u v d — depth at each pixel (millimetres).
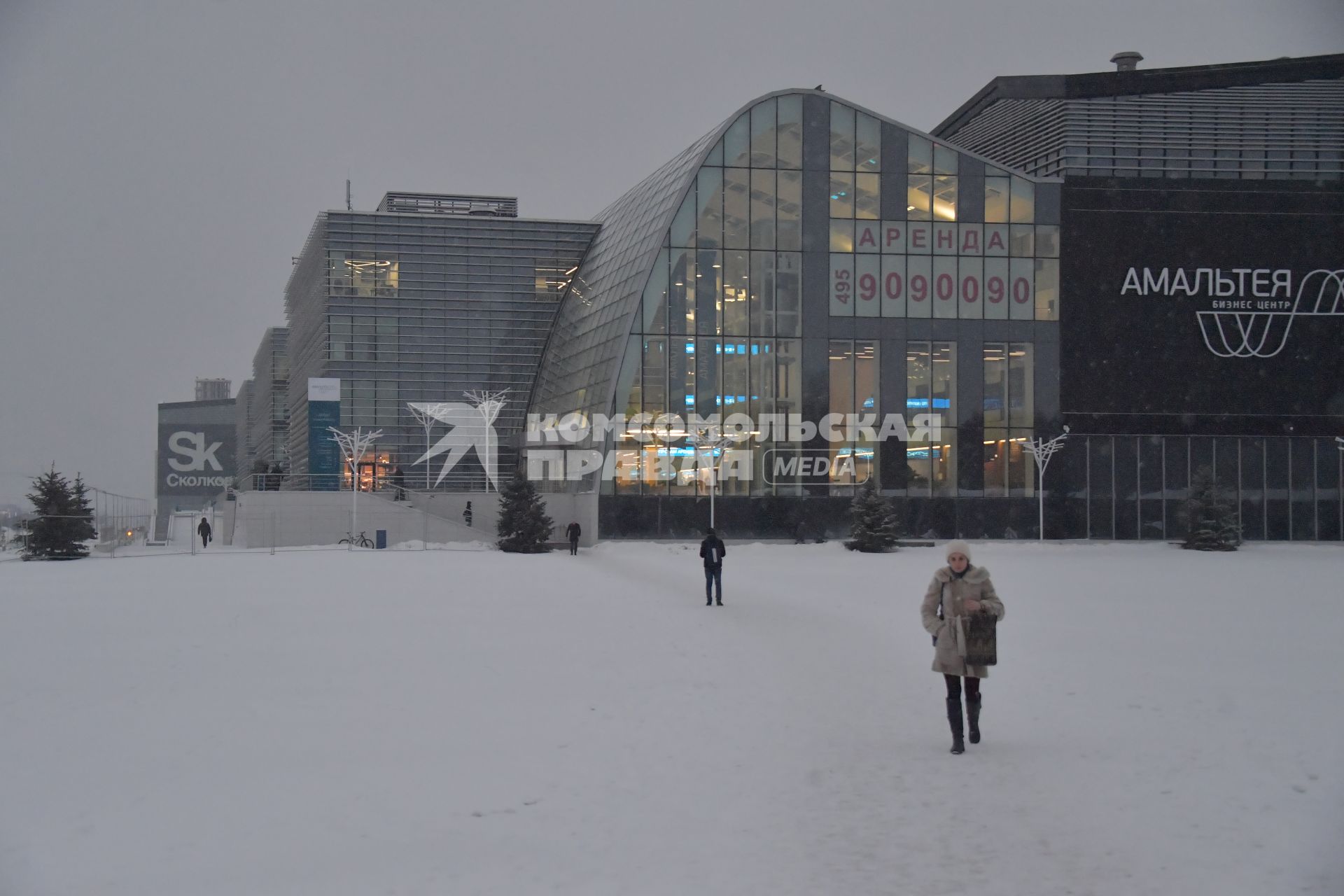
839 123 58219
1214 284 58938
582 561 49000
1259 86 59312
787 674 16781
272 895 7801
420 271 77125
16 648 20250
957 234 58469
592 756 11758
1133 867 8195
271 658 18922
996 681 16078
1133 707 14086
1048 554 52156
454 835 9133
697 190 57344
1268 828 9062
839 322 57781
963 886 7875
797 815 9609
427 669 17609
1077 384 58500
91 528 53125
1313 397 59094
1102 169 59156
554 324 78250
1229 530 53625
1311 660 18047
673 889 7883
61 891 7848
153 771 11195
